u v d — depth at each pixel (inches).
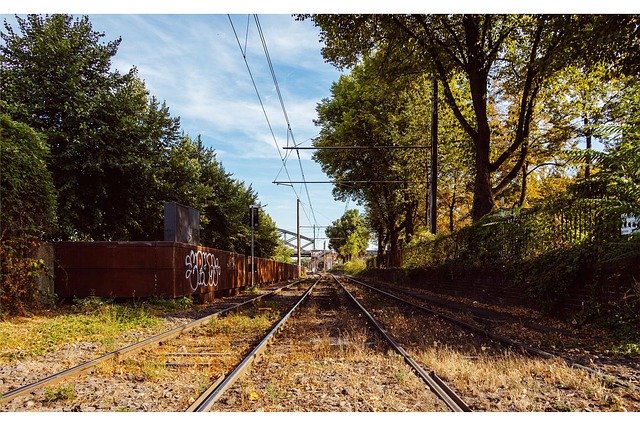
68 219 799.1
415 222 1875.0
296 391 224.8
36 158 541.3
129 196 927.7
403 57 908.6
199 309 647.8
